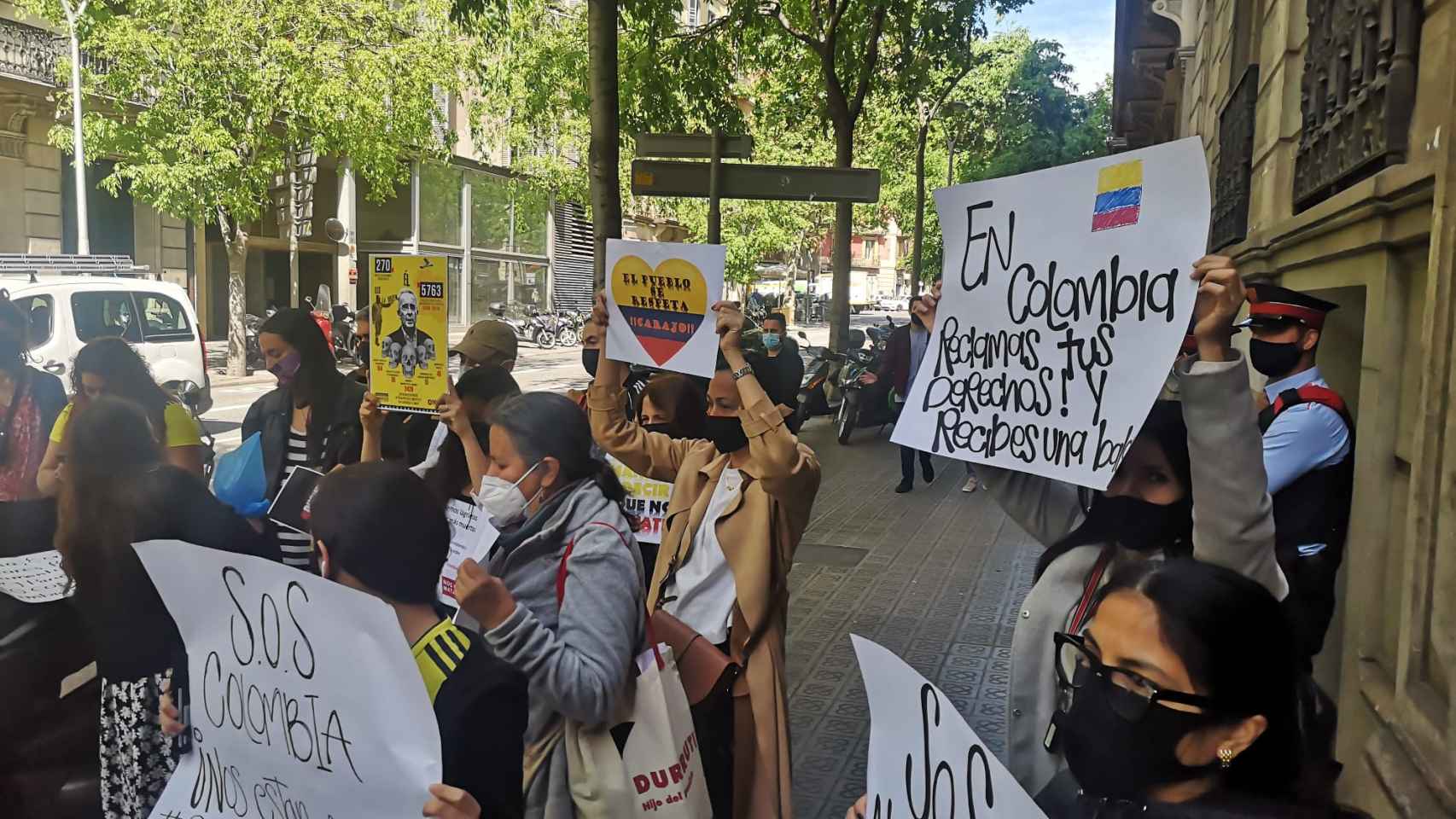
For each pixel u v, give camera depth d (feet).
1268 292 11.39
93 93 63.77
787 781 9.99
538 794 7.52
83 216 58.95
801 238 159.84
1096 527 7.00
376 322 12.00
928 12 45.52
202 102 60.03
